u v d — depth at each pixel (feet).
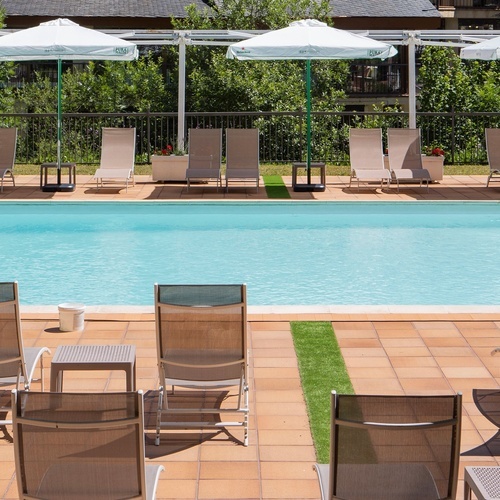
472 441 17.31
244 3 75.20
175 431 17.95
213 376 17.85
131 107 75.20
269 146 60.03
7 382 17.99
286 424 18.21
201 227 41.63
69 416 12.07
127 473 12.42
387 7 86.99
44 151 59.06
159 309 17.52
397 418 12.05
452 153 59.00
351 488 12.39
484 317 25.53
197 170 46.78
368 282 31.99
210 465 16.38
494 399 19.34
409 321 25.30
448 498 12.38
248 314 25.80
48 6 83.30
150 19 82.79
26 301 29.32
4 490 15.33
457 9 93.20
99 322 25.14
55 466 12.36
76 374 20.90
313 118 65.51
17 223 42.19
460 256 36.04
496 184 50.55
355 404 12.01
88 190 47.65
